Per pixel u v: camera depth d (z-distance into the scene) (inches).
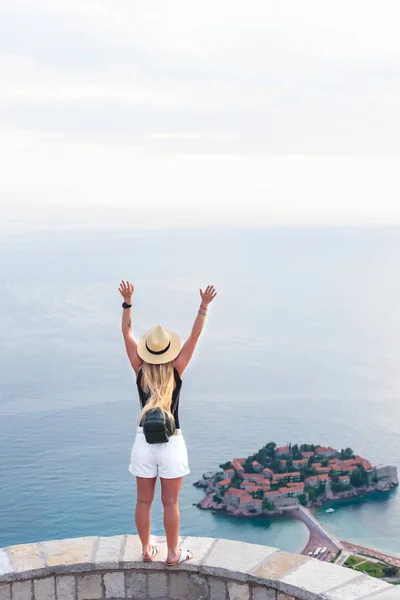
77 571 165.8
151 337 159.5
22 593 164.4
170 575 165.6
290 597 153.8
